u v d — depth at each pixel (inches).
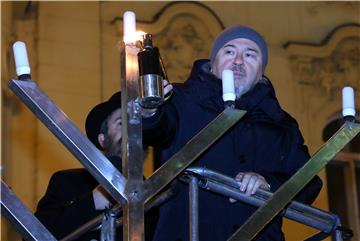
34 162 397.1
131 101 146.1
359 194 433.1
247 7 450.6
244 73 177.0
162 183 143.7
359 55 457.4
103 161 142.8
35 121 402.0
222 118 149.6
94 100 417.1
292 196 152.0
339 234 159.5
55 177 210.8
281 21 455.8
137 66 148.0
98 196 192.4
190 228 148.1
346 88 160.4
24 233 139.0
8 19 406.6
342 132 157.1
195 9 440.8
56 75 414.6
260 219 149.9
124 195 141.7
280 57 450.0
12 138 395.5
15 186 391.9
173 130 165.9
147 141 164.2
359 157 437.7
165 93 147.3
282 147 175.9
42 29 417.1
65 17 423.2
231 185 154.4
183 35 436.5
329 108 448.1
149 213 192.7
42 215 195.0
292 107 444.1
